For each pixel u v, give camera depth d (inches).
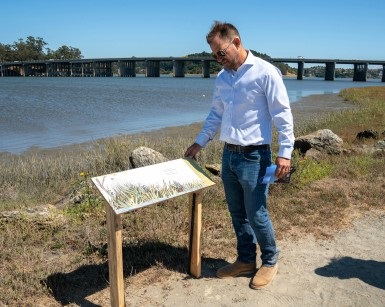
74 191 243.0
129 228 185.5
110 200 111.9
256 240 148.2
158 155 296.4
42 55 6668.3
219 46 122.1
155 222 187.8
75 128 697.6
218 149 396.5
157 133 647.8
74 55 7032.5
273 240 139.6
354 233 186.7
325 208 215.0
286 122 123.7
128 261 153.4
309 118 796.6
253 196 132.0
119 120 816.3
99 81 3818.9
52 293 135.4
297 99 1545.3
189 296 135.3
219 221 194.4
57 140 578.9
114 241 115.3
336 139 350.6
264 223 135.3
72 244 169.9
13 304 129.6
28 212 189.8
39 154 482.9
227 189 140.3
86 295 135.5
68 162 380.5
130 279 144.1
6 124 729.0
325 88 2775.6
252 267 148.1
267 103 126.6
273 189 237.0
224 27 121.6
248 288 140.3
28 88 2242.9
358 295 137.3
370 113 756.6
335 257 163.5
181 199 217.5
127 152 373.7
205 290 138.7
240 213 142.9
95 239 171.5
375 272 152.3
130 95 1668.3
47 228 181.9
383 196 233.0
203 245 169.2
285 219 200.5
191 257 145.6
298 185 244.8
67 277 144.3
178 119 844.0
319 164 295.3
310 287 141.6
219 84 132.8
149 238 172.6
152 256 159.5
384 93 1641.2
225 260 159.6
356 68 5231.3
